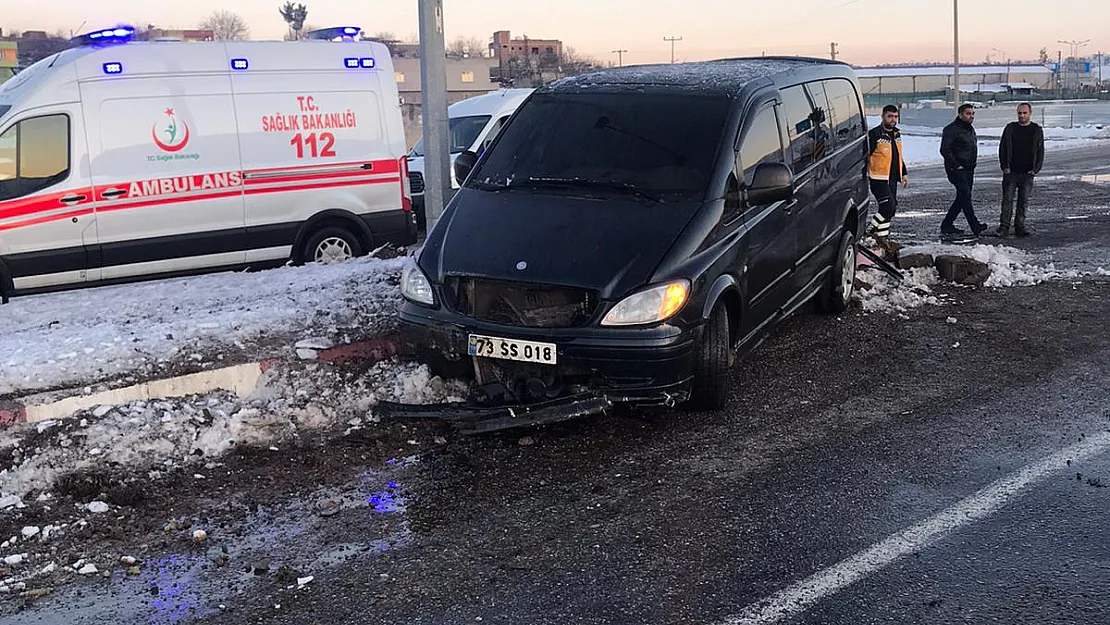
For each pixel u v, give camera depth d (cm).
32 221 848
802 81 732
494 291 534
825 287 794
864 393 617
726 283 555
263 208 947
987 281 928
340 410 563
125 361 610
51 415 541
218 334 666
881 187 1144
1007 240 1212
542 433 545
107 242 883
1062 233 1258
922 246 1089
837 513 445
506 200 594
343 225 999
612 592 378
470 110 1380
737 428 554
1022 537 419
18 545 420
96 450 504
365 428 546
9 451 501
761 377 650
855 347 721
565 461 509
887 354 704
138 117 888
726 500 460
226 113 924
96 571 400
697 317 530
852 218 823
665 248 534
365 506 459
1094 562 396
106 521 443
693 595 375
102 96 874
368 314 715
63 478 477
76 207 864
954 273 925
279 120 949
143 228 895
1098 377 646
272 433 534
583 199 578
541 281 520
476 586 384
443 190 824
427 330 549
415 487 479
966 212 1253
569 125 643
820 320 798
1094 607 362
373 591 382
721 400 574
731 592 377
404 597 377
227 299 782
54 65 873
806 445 529
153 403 557
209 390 590
